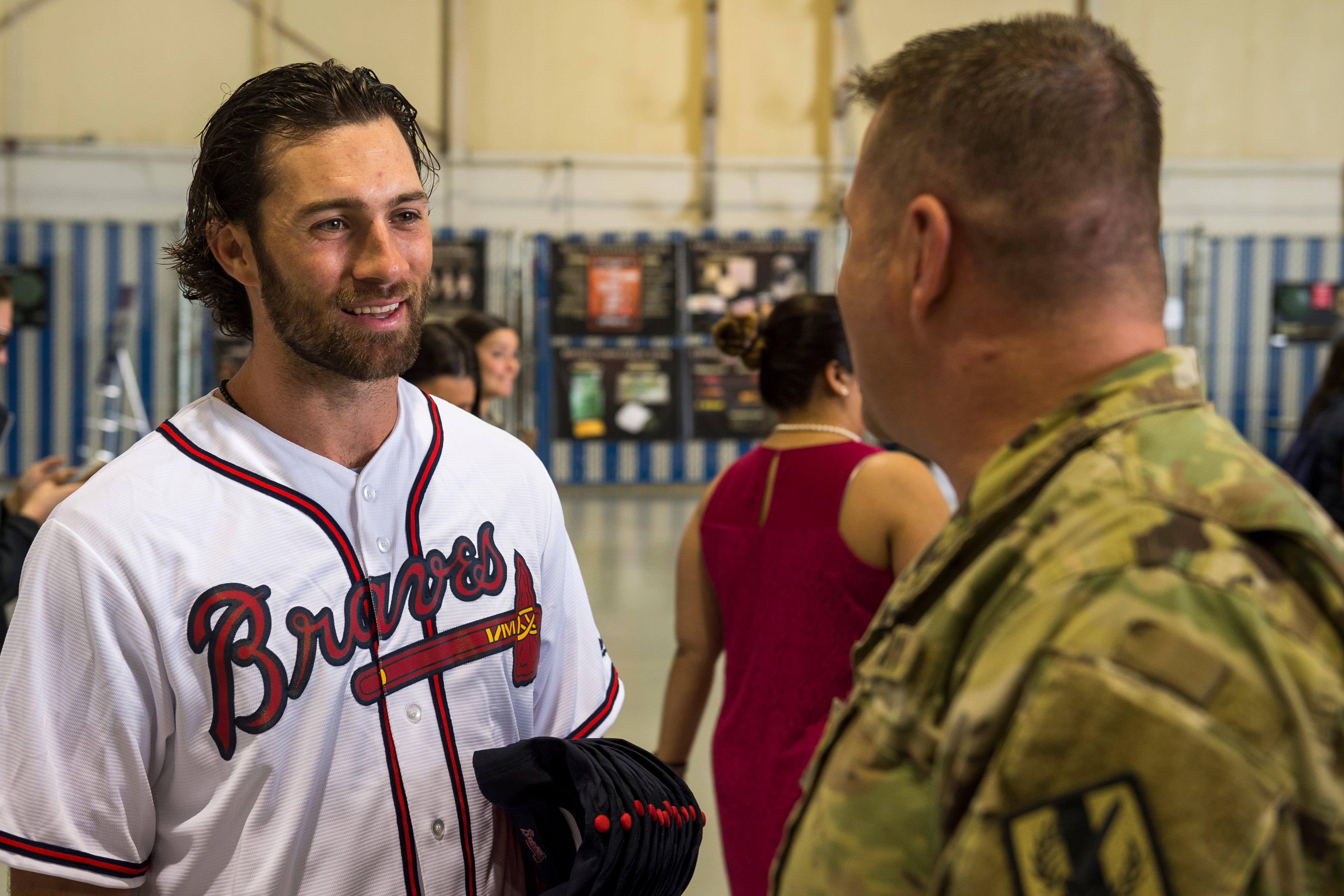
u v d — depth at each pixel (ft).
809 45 31.94
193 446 2.87
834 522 4.71
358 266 2.76
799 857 1.98
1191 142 31.96
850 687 4.65
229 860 2.72
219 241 2.93
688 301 32.27
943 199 2.01
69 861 2.58
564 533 3.49
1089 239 1.92
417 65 31.09
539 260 32.01
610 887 2.73
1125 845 1.53
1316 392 9.92
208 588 2.71
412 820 2.87
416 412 3.20
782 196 32.30
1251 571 1.62
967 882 1.63
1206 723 1.53
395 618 2.94
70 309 30.58
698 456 32.76
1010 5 31.53
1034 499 1.87
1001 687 1.67
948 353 2.06
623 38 31.65
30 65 30.12
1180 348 1.97
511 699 3.17
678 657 5.69
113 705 2.62
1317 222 32.07
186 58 30.45
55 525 2.68
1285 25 31.58
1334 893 1.56
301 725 2.77
